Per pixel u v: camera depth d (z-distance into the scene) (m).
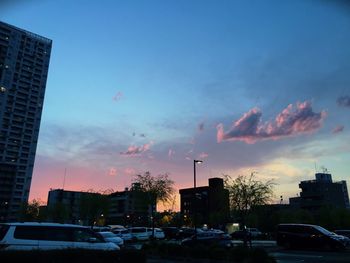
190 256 21.17
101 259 12.87
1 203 125.12
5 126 131.50
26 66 141.25
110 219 142.62
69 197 157.75
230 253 19.31
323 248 28.84
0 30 135.50
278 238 31.05
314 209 115.69
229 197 29.69
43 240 14.79
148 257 23.00
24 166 134.50
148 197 45.31
